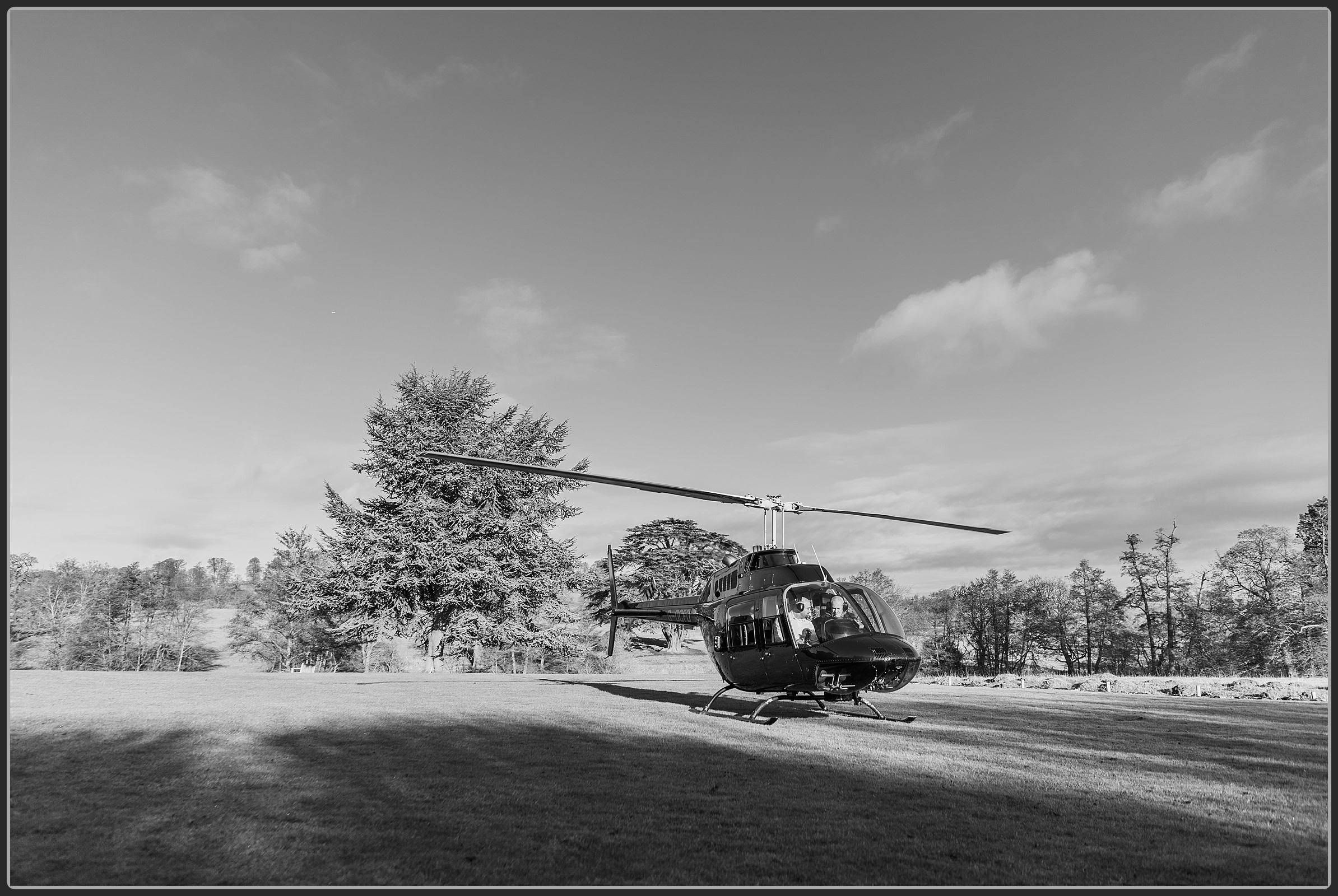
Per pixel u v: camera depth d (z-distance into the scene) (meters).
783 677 12.88
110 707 14.39
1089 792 7.70
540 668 63.62
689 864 5.53
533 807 7.06
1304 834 6.24
